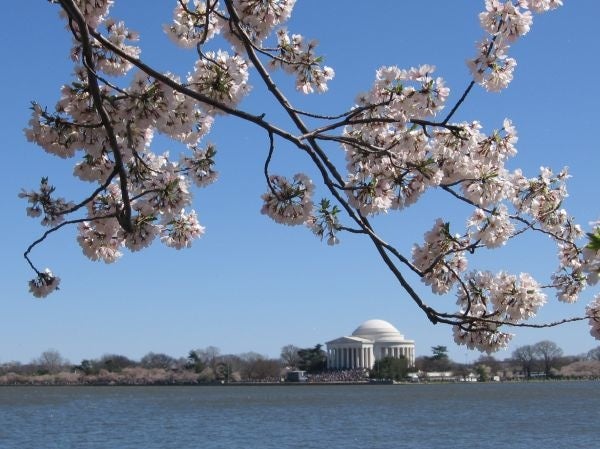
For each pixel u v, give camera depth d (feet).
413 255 36.55
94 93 29.12
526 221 40.34
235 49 36.37
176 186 35.53
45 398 643.04
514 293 36.17
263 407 471.21
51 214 35.86
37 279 36.11
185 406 492.95
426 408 446.19
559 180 40.78
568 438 263.70
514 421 339.57
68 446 255.29
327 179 31.07
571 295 40.98
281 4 35.35
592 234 24.91
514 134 34.78
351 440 263.90
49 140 31.94
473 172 34.94
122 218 32.37
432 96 34.06
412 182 34.24
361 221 31.96
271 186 33.53
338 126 30.55
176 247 37.81
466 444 249.55
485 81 32.91
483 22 32.81
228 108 29.22
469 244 36.37
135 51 34.01
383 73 34.12
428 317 31.76
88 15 33.42
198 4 37.29
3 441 271.90
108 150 32.58
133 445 255.50
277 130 29.71
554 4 33.09
